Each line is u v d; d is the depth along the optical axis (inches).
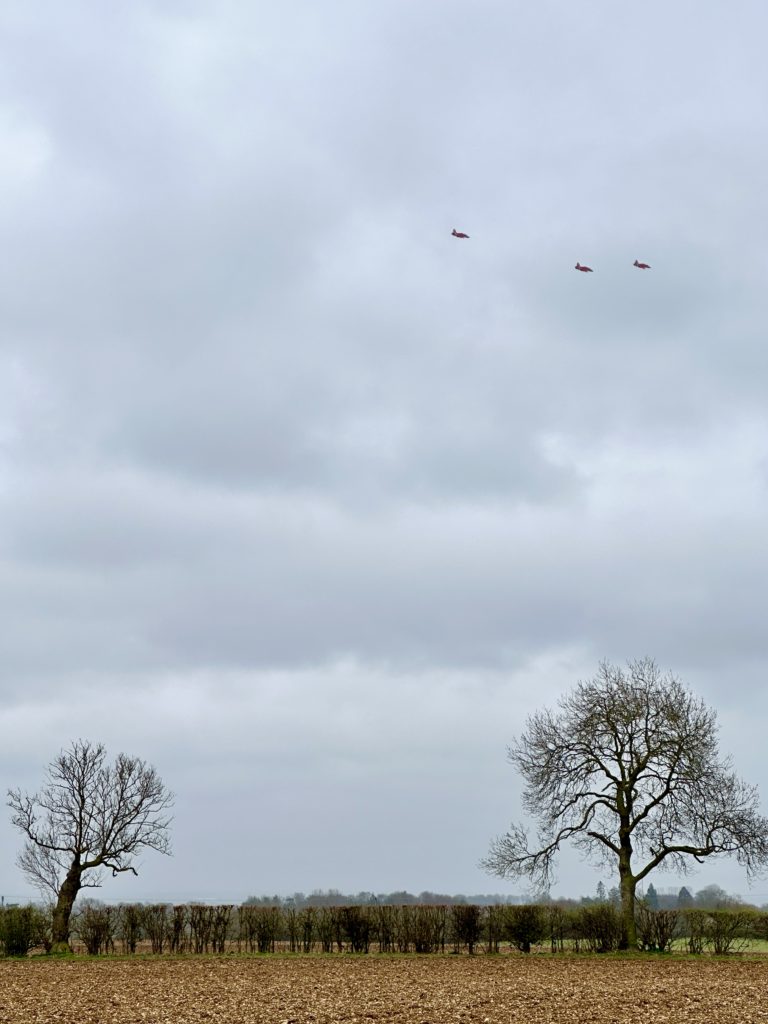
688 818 1777.8
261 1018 954.7
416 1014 978.1
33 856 1838.1
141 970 1478.8
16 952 1761.8
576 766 1876.2
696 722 1820.9
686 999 1090.1
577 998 1101.7
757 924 1852.9
